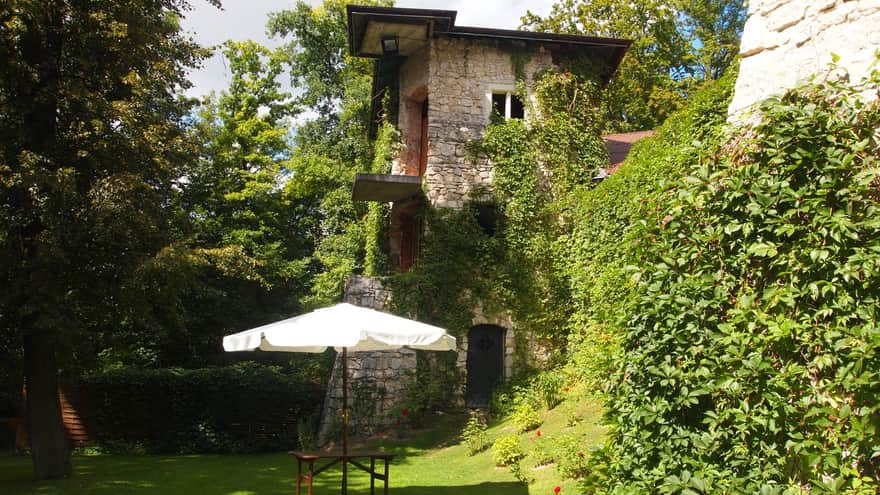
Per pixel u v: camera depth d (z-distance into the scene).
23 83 12.12
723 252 5.31
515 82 19.20
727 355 4.93
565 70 19.59
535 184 18.69
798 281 4.80
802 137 5.00
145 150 13.25
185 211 24.89
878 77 4.94
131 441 17.28
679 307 5.30
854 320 4.59
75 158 12.73
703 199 5.47
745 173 5.22
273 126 29.20
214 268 22.58
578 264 16.50
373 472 9.47
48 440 12.59
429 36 18.64
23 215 12.02
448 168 18.47
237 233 25.47
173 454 16.83
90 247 12.66
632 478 5.57
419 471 11.99
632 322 5.74
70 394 17.56
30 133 12.40
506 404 15.92
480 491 9.62
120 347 14.99
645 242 5.88
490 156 18.70
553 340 17.72
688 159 6.27
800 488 4.57
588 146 19.38
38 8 11.49
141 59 13.56
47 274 11.70
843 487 4.36
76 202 12.21
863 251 4.52
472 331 17.72
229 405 17.44
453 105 18.78
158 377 17.58
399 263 20.47
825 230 4.67
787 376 4.69
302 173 27.77
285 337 8.34
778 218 4.98
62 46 12.95
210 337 23.00
